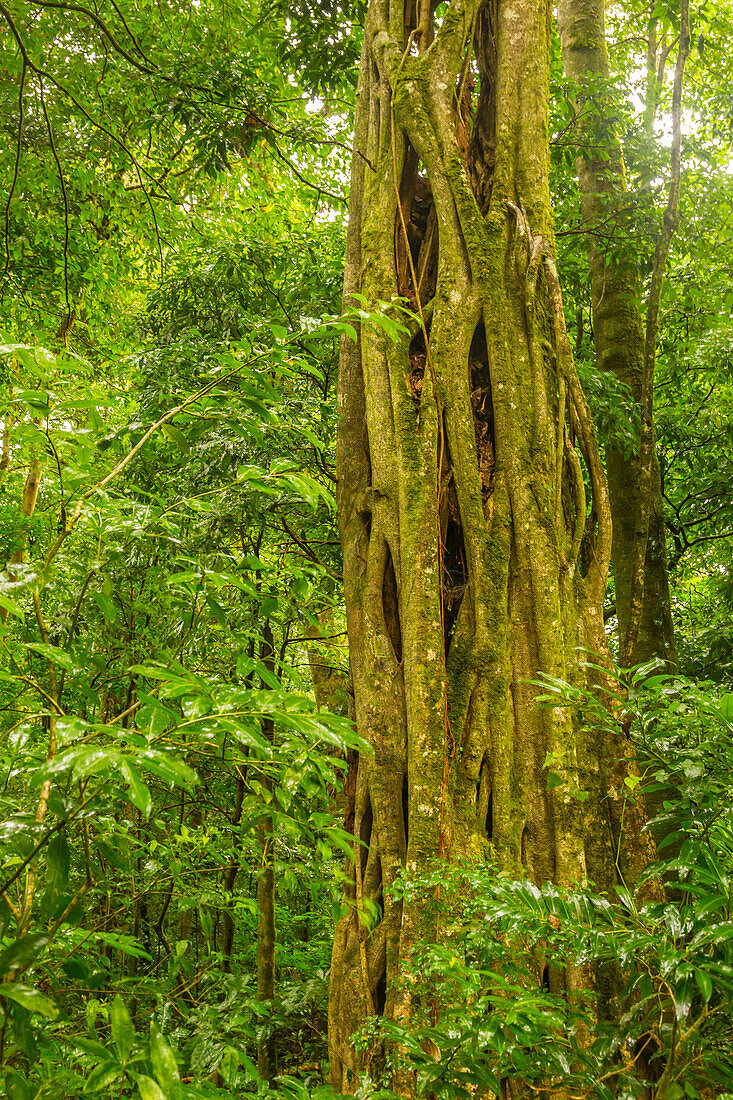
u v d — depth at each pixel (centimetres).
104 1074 118
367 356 377
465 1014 174
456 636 334
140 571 402
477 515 343
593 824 316
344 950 312
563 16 716
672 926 155
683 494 884
